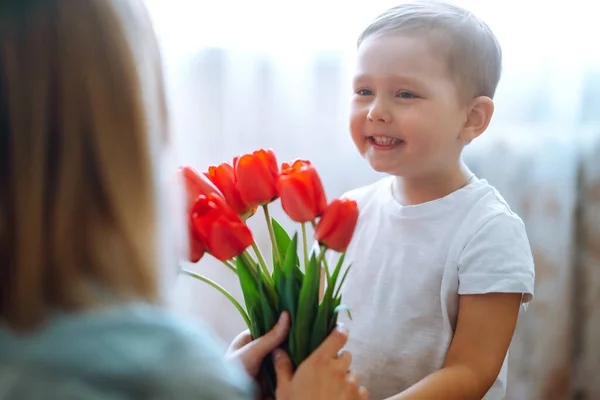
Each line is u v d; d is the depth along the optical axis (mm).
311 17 1393
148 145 476
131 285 462
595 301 1386
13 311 440
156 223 484
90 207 458
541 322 1377
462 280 774
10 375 420
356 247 889
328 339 664
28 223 439
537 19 1353
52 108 451
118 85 462
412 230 836
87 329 437
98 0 469
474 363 749
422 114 785
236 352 671
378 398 827
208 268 1465
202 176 664
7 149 451
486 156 1380
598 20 1338
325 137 1415
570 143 1347
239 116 1422
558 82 1350
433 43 791
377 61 797
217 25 1414
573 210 1363
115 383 423
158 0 1407
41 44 452
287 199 635
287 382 645
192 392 435
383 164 809
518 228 793
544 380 1387
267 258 1415
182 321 479
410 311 812
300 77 1403
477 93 838
